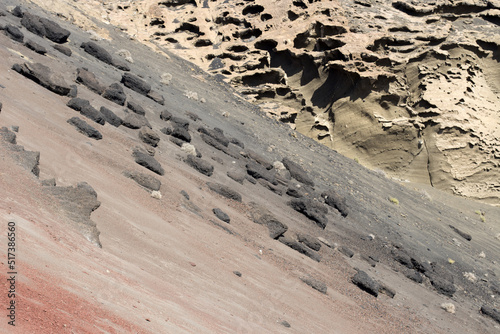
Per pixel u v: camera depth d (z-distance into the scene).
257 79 43.72
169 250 12.63
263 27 45.25
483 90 44.00
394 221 29.72
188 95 32.44
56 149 14.23
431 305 22.20
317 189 28.34
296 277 17.08
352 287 19.55
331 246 22.19
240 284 13.48
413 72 43.56
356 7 46.12
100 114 18.61
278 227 19.62
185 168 20.30
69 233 9.72
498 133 41.88
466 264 28.73
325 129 42.38
